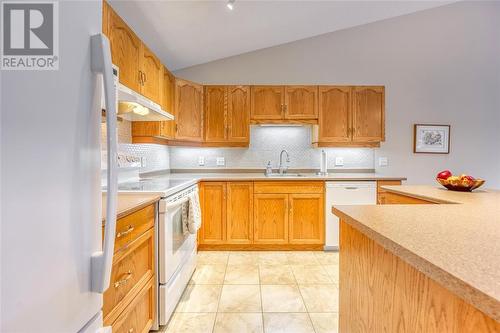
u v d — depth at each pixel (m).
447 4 3.63
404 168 3.62
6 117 0.43
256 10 2.69
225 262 2.74
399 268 0.79
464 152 3.66
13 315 0.44
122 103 1.86
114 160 0.65
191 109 3.11
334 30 3.55
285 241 3.02
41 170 0.49
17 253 0.44
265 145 3.59
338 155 3.61
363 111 3.26
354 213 1.08
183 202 2.05
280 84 3.55
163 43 2.83
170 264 1.77
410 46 3.61
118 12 2.22
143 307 1.52
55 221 0.52
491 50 3.62
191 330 1.68
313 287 2.22
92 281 0.64
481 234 0.79
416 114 3.62
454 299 0.60
